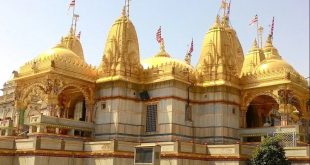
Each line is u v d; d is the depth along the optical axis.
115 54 42.69
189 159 33.59
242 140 40.78
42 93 39.78
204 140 40.69
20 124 41.38
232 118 41.22
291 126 36.53
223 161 33.78
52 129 37.72
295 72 41.91
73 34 54.72
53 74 39.00
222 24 46.88
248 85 42.47
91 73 42.75
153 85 41.16
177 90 39.97
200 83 42.50
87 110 41.88
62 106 46.91
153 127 40.03
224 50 43.84
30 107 45.03
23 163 32.97
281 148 31.91
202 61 44.34
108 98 40.91
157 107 40.25
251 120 47.91
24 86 42.09
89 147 35.19
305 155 32.28
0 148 33.69
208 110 41.38
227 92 41.53
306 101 42.91
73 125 39.22
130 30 44.50
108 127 39.97
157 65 42.19
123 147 33.81
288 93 39.53
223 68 42.34
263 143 32.28
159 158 27.27
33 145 32.41
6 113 73.38
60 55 40.75
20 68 42.69
